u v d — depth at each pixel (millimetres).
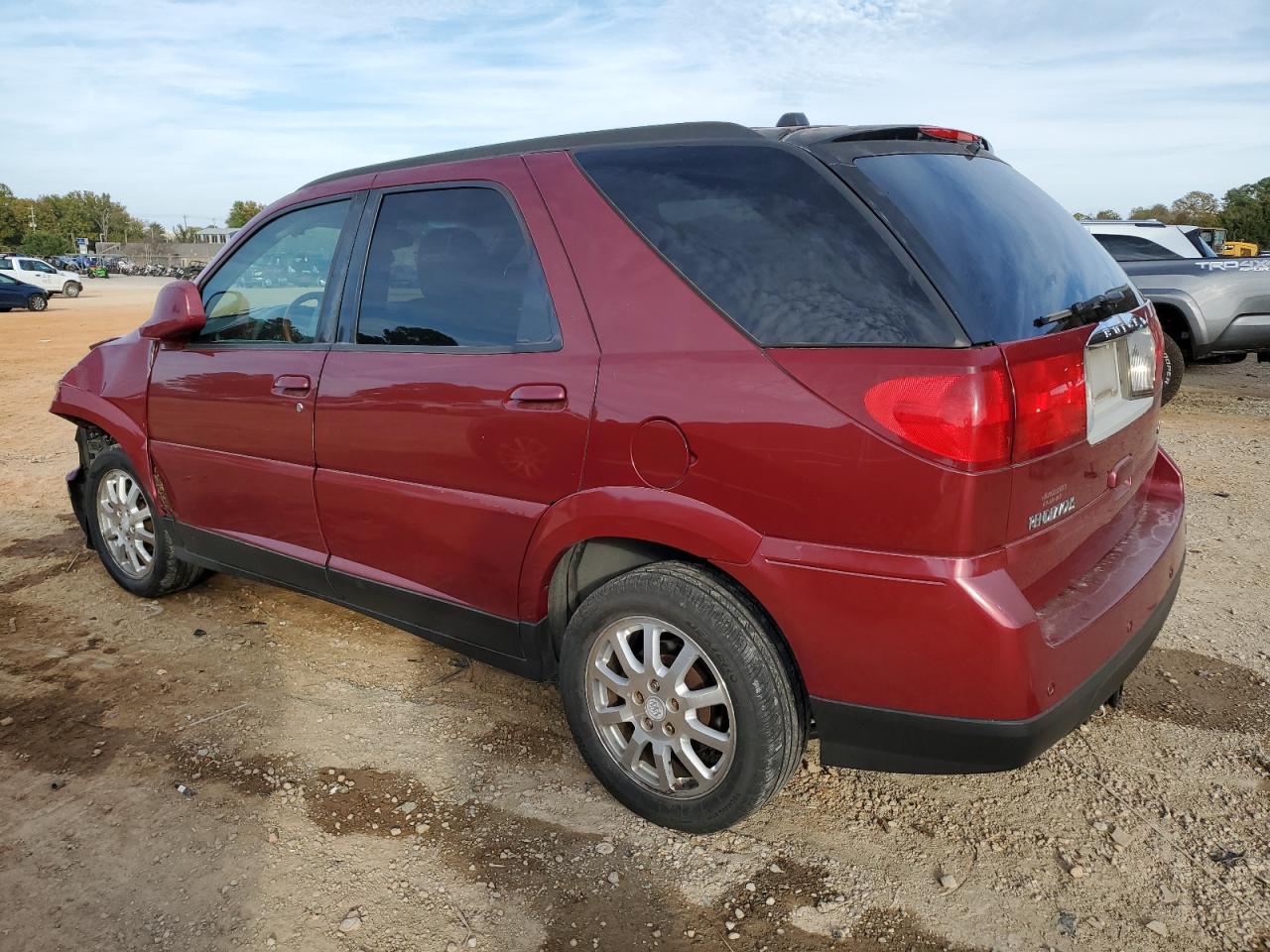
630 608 2434
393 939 2193
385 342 3021
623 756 2596
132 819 2646
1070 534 2299
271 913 2277
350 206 3230
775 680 2250
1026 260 2305
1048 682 2062
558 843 2531
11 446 7746
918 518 1992
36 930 2225
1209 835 2527
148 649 3758
